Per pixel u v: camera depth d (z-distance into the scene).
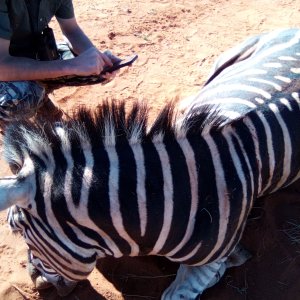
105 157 1.96
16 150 2.01
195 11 5.10
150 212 2.00
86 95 4.00
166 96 4.02
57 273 2.40
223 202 2.13
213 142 2.12
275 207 2.99
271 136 2.33
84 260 2.13
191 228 2.10
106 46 4.54
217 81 2.84
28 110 2.63
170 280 2.67
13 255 2.88
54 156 1.96
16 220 2.16
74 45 3.06
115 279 2.70
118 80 4.16
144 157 1.98
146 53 4.48
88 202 1.94
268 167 2.35
